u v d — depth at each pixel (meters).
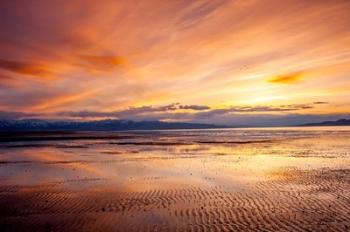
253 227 10.00
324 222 10.46
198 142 56.34
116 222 10.55
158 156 31.48
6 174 20.62
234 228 9.91
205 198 13.70
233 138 72.56
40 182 17.77
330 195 14.27
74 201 13.36
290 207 12.26
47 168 23.23
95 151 37.53
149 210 11.90
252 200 13.36
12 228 10.08
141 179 18.48
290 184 16.73
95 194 14.63
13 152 36.47
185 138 74.81
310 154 32.81
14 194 14.77
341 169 22.14
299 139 64.00
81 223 10.48
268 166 23.81
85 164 25.39
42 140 65.06
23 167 23.81
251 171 21.31
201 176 19.36
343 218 10.88
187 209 12.01
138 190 15.41
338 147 41.47
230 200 13.34
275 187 15.97
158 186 16.34
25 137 80.06
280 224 10.28
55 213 11.63
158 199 13.57
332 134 90.62
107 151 37.53
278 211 11.72
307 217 10.99
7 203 13.12
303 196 14.05
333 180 17.89
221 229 9.80
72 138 76.00
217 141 59.38
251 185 16.48
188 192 14.88
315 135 84.62
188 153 34.62
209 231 9.64
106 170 22.11
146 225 10.21
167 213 11.50
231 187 15.98
